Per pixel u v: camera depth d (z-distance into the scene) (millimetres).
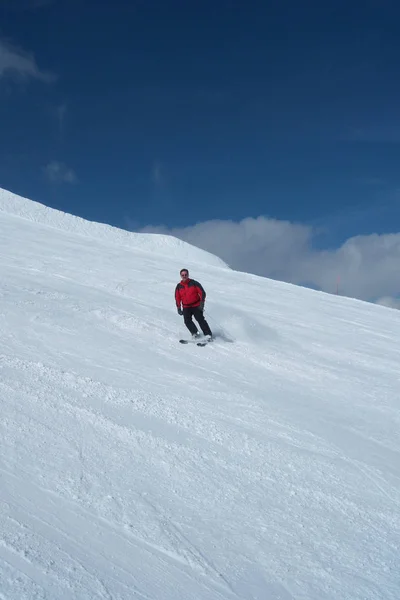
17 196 33875
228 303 14812
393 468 5914
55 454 4922
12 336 8430
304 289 20125
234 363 9156
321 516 4785
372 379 9383
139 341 9500
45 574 3381
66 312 10320
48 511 4059
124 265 18531
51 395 6227
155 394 6961
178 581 3650
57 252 19250
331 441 6371
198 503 4645
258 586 3756
